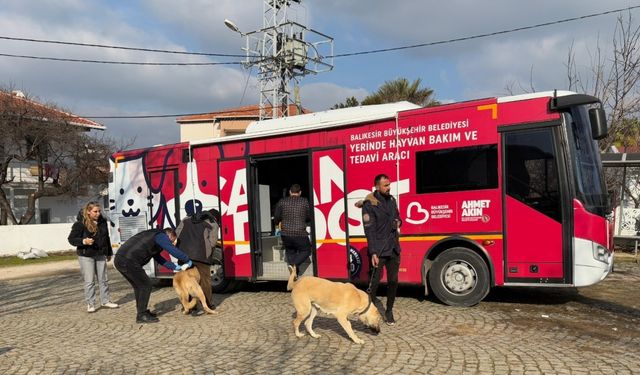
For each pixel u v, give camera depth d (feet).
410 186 25.66
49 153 82.12
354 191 27.14
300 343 19.30
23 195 89.66
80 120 92.43
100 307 28.50
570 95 22.47
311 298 19.54
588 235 22.15
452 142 24.77
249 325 22.53
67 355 19.07
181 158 33.71
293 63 83.30
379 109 27.43
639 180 59.11
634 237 45.80
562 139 22.57
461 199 24.45
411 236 25.59
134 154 36.24
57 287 39.24
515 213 23.31
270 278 30.37
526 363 16.22
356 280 26.94
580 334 19.57
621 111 54.80
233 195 31.40
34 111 76.54
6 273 52.70
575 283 22.25
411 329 20.71
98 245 27.61
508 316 22.49
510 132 23.57
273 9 82.99
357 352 17.93
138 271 23.94
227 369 16.74
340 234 27.48
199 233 26.03
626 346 17.98
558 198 22.53
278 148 29.78
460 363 16.39
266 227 32.14
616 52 55.01
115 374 16.70
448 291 24.73
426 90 84.48
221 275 31.65
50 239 75.10
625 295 27.27
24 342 21.34
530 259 23.02
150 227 35.24
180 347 19.49
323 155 28.17
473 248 24.41
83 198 94.38
